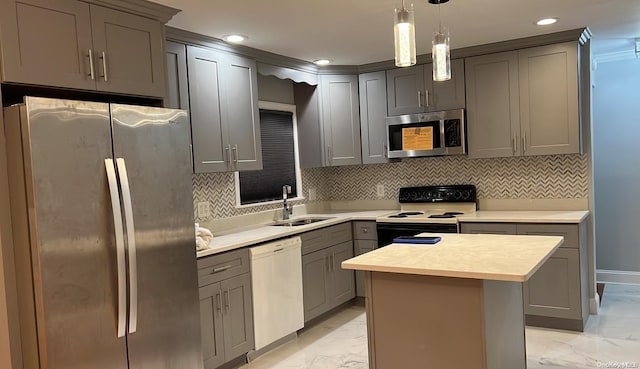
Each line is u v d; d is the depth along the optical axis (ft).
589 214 13.56
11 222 7.11
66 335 7.16
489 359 7.27
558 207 14.14
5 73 7.01
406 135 15.01
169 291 8.62
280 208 15.57
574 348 11.27
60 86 7.67
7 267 7.06
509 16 11.01
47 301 6.96
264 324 11.60
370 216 14.88
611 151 16.21
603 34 13.17
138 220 8.12
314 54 13.87
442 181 15.85
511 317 8.55
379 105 15.58
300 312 12.82
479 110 14.01
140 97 9.20
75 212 7.29
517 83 13.44
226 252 10.69
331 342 12.48
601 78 16.20
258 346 11.44
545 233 12.33
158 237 8.44
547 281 12.44
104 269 7.61
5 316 7.04
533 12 10.79
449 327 7.38
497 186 14.99
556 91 12.99
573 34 12.57
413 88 14.94
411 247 8.95
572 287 12.13
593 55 15.62
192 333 9.05
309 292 13.26
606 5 10.48
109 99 9.33
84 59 8.00
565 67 12.83
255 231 13.00
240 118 12.50
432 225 13.66
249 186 14.55
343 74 15.84
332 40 12.34
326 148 15.80
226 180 13.65
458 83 14.24
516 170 14.70
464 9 10.32
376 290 8.00
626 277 16.22
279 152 15.80
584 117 13.55
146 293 8.23
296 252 12.71
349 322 13.96
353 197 17.52
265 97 15.08
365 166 17.22
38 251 6.89
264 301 11.61
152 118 8.40
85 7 8.03
